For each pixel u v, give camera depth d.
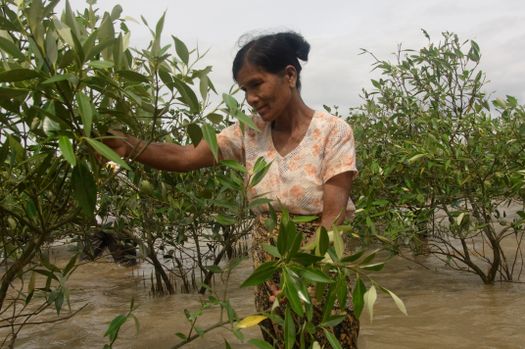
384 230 4.40
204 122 1.45
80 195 1.30
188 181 3.41
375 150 4.91
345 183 1.75
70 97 1.30
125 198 3.63
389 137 5.20
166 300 4.33
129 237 4.03
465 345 2.90
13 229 2.04
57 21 1.31
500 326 3.18
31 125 1.50
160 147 1.84
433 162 4.01
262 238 1.88
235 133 1.94
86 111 1.21
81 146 1.45
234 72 1.71
